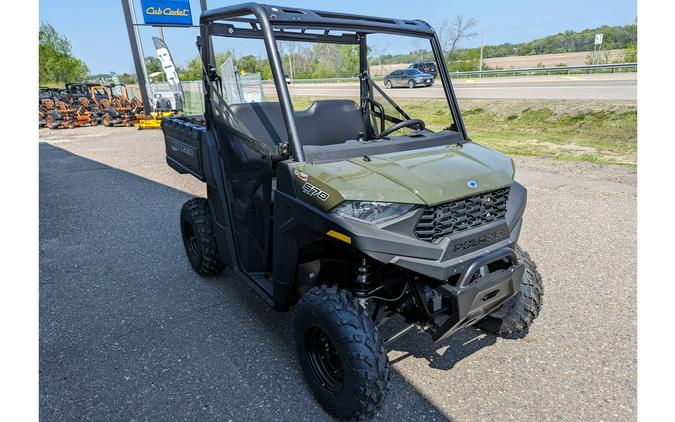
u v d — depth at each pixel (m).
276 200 2.19
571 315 2.96
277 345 2.71
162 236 4.61
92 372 2.49
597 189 5.98
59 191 6.54
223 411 2.18
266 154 2.36
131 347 2.71
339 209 1.87
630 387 2.29
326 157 2.17
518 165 7.58
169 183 6.95
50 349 2.71
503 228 2.15
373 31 2.56
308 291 2.12
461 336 2.76
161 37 13.31
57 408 2.22
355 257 2.09
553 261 3.79
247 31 2.64
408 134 2.70
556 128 11.07
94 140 11.62
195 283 3.55
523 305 2.49
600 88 14.15
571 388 2.30
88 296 3.37
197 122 3.71
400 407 2.19
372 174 2.00
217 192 3.01
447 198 1.91
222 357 2.60
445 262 1.93
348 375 1.91
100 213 5.45
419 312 2.21
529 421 2.09
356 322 1.90
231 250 3.01
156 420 2.13
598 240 4.24
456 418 2.12
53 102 15.36
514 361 2.52
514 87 16.34
